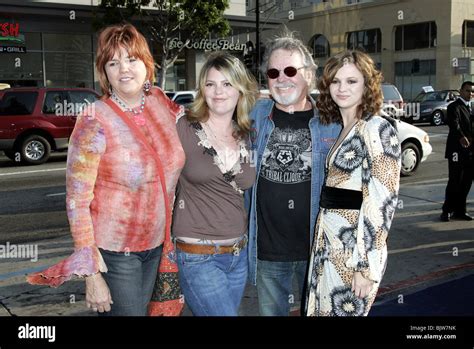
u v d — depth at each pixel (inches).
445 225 268.8
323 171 117.7
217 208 108.0
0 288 192.4
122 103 99.7
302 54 120.0
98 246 97.0
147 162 97.4
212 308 106.8
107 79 100.1
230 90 108.4
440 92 944.9
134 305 100.0
